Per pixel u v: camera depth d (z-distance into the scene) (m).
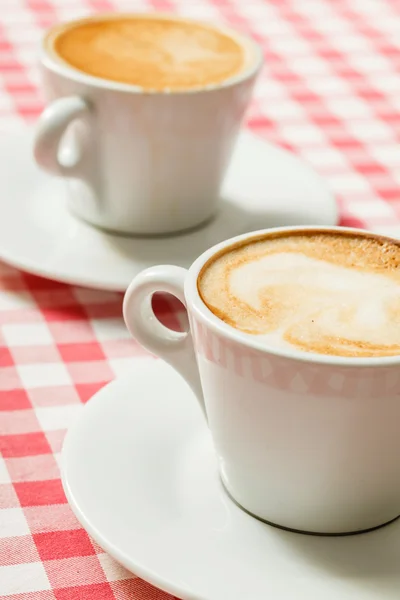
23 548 0.48
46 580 0.47
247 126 0.74
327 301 0.48
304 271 0.49
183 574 0.45
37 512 0.49
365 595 0.45
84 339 0.57
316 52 0.83
